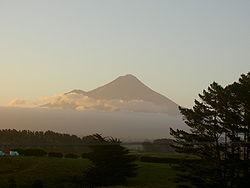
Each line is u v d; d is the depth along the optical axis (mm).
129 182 51812
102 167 50062
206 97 47562
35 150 68625
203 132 46688
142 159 65062
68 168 57281
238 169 44812
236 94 46531
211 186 45031
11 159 59656
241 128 45188
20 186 48375
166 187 49625
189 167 46969
